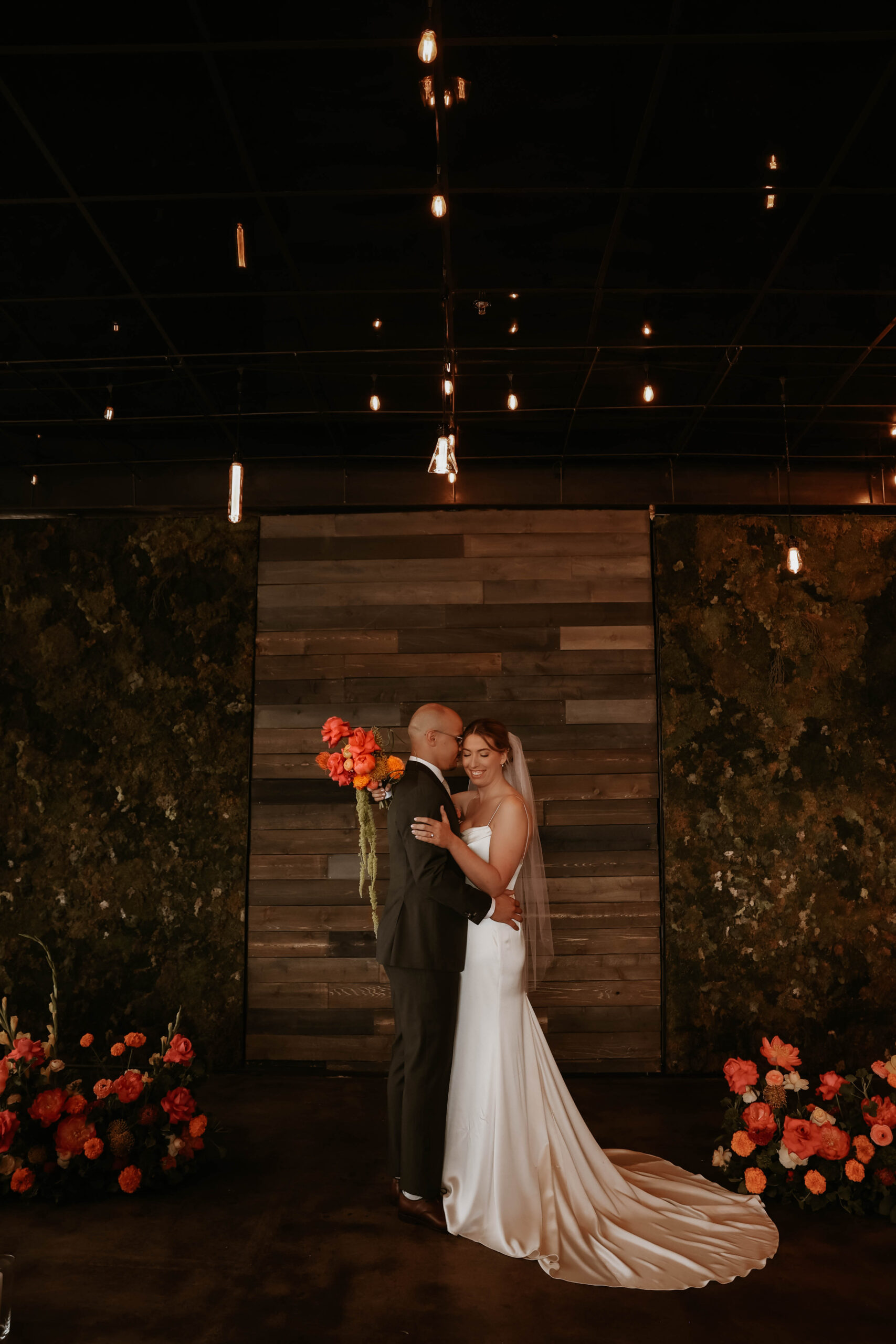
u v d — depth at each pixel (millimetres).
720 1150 3057
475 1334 2195
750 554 4719
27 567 4758
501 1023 2789
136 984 4457
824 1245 2650
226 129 2414
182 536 4773
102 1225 2758
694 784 4559
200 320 3389
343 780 2838
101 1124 3047
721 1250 2598
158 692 4656
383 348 3609
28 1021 4449
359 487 4797
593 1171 2838
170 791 4582
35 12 2062
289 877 4527
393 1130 2889
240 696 4645
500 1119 2709
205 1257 2562
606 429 4430
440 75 2230
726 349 3619
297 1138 3502
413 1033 2764
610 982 4457
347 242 2900
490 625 4699
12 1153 2910
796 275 3098
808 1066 4402
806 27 2109
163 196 2676
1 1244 2631
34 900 4523
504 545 4773
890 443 4586
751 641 4668
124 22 2088
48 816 4578
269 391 3979
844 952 4469
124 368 3754
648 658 4684
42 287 3148
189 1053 3180
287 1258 2559
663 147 2480
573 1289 2391
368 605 4719
